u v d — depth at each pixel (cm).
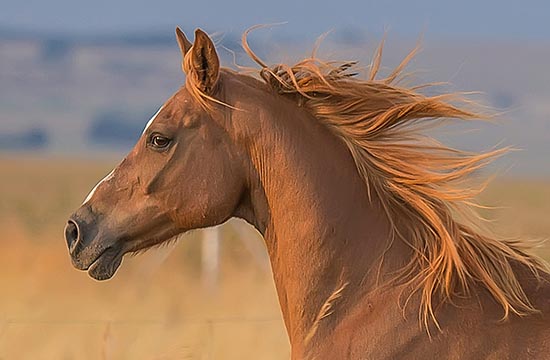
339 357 872
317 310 896
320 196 902
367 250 893
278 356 1593
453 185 884
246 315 1878
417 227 889
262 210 928
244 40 948
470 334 845
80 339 1666
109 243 943
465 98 902
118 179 950
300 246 903
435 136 901
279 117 915
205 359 1508
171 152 924
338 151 911
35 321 1677
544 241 916
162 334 1638
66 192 6444
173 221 939
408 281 876
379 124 898
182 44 952
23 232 3722
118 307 2042
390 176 897
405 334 859
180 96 934
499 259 876
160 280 2523
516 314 848
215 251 2356
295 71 929
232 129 917
